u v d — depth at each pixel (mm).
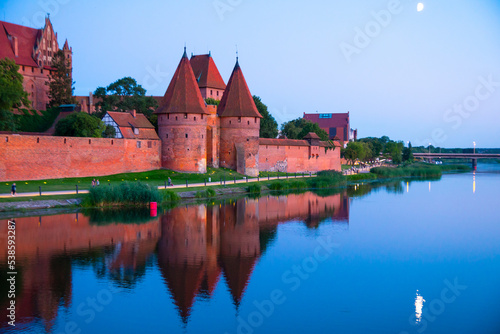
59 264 29422
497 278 28609
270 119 107312
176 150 73312
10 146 53781
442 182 95375
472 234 40531
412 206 57031
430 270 30062
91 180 59781
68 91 93438
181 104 73312
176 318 22328
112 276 27500
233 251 33688
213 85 101125
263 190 69750
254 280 27672
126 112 74062
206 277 27859
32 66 91812
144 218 44188
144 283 26547
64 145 59312
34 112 85750
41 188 51469
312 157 101438
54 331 20781
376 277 28625
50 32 97562
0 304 23250
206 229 40625
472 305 24391
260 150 87188
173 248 33969
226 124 81000
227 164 81312
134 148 69500
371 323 22219
